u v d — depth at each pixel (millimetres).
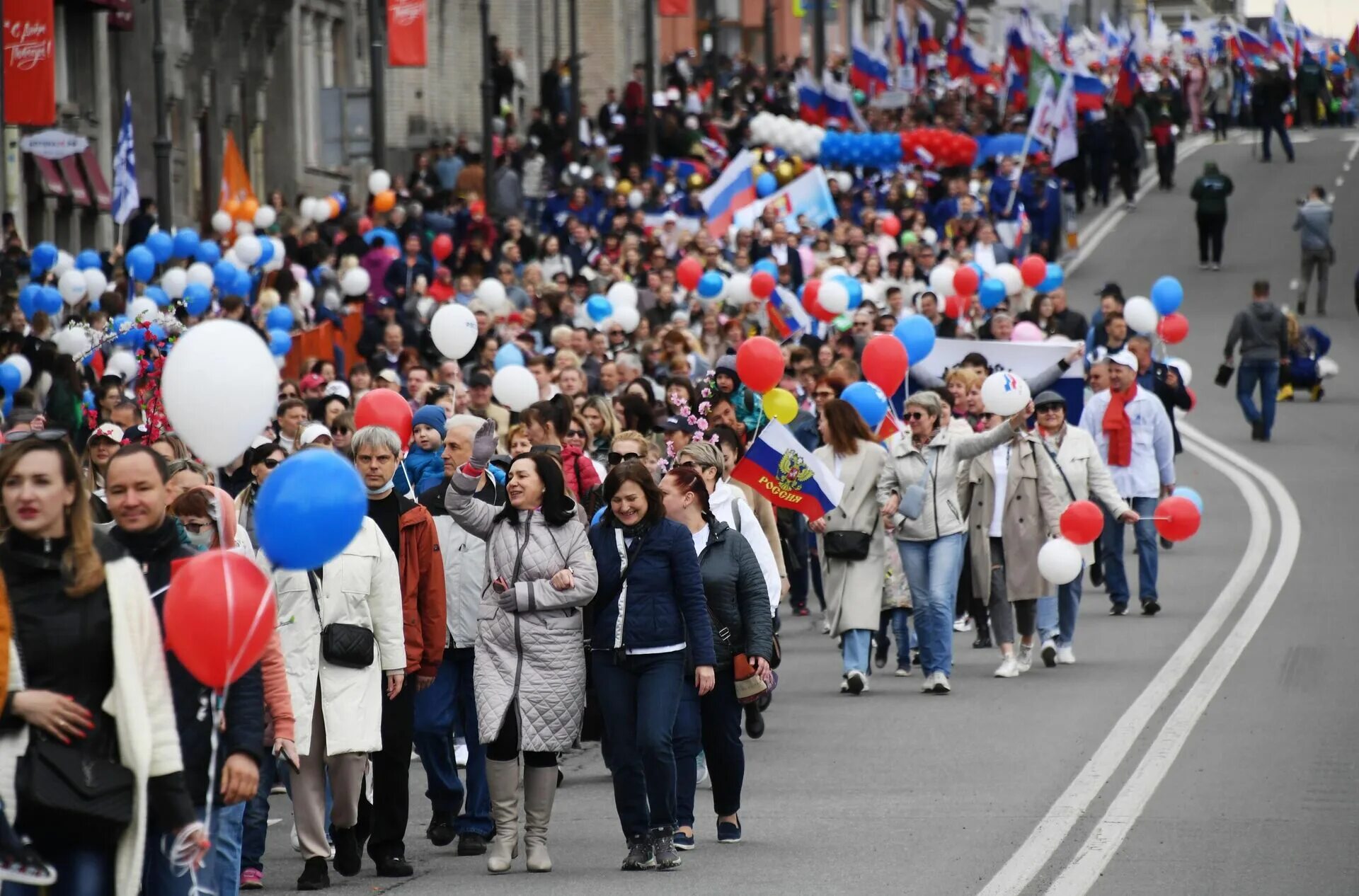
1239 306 112312
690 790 27469
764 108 137750
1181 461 72562
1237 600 48188
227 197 88062
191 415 19547
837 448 39625
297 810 26016
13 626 18094
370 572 26141
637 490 26906
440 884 26125
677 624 26812
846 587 39531
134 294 61406
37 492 18156
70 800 17984
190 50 106375
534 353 58594
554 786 26906
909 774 31672
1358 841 26281
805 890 24750
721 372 43469
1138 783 29984
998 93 172625
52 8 72000
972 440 39312
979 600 45438
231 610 18469
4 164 81625
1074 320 73000
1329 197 144750
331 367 55656
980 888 24406
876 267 82125
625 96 129875
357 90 88062
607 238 93812
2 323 52750
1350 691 36875
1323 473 69312
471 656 29031
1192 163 163500
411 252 75062
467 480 27422
